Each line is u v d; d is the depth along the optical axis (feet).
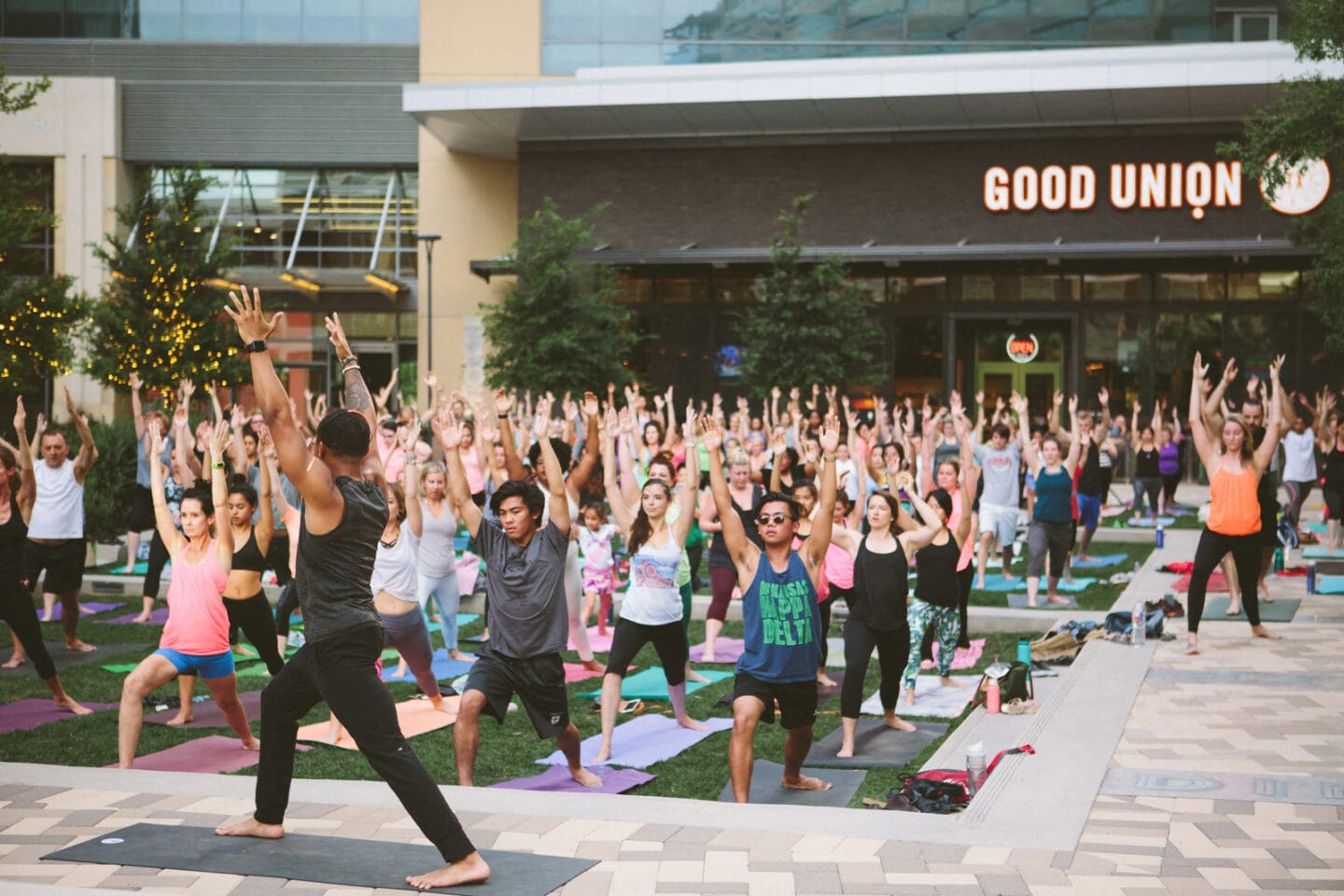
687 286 109.81
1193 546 64.44
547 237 98.27
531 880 16.98
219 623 27.71
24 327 83.25
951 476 41.24
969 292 105.91
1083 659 36.06
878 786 26.30
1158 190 101.50
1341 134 58.18
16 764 23.94
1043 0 110.63
